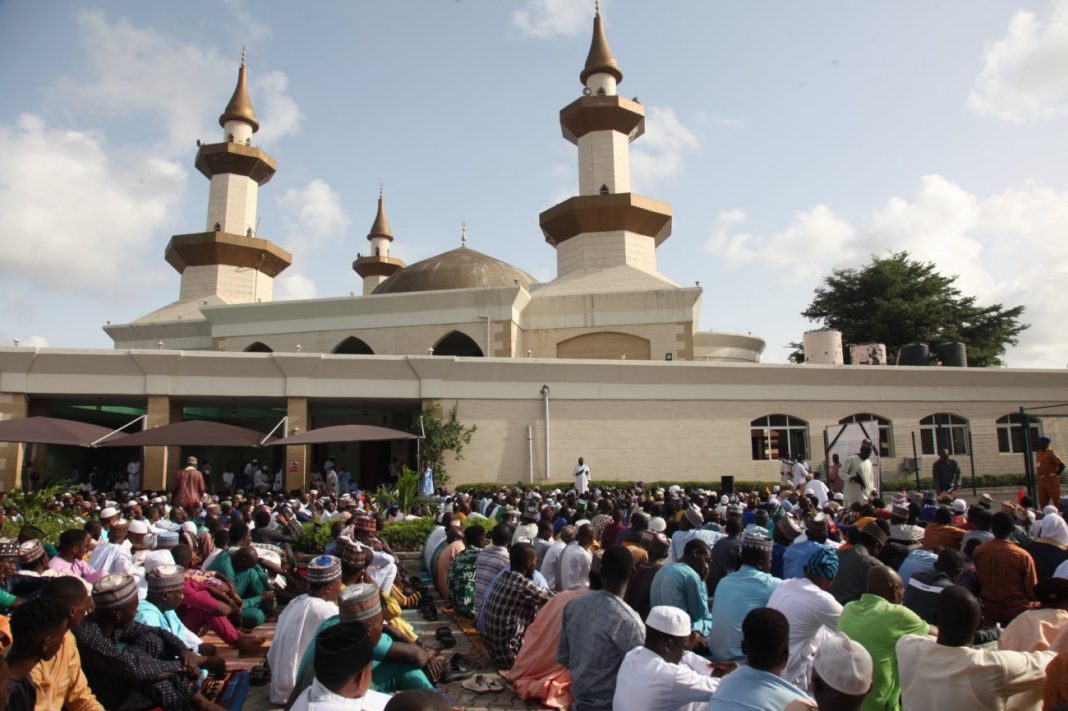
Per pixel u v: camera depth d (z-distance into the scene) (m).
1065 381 32.84
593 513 15.60
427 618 11.37
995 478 30.52
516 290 33.50
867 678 4.00
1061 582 6.43
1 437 16.64
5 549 7.16
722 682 4.71
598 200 37.53
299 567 12.70
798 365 30.91
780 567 10.20
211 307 35.59
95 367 27.69
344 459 36.59
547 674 7.69
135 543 10.80
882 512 13.73
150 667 5.80
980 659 5.11
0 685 3.65
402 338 34.62
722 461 30.06
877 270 52.16
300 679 5.16
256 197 42.09
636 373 29.94
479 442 28.83
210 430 18.53
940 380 31.97
